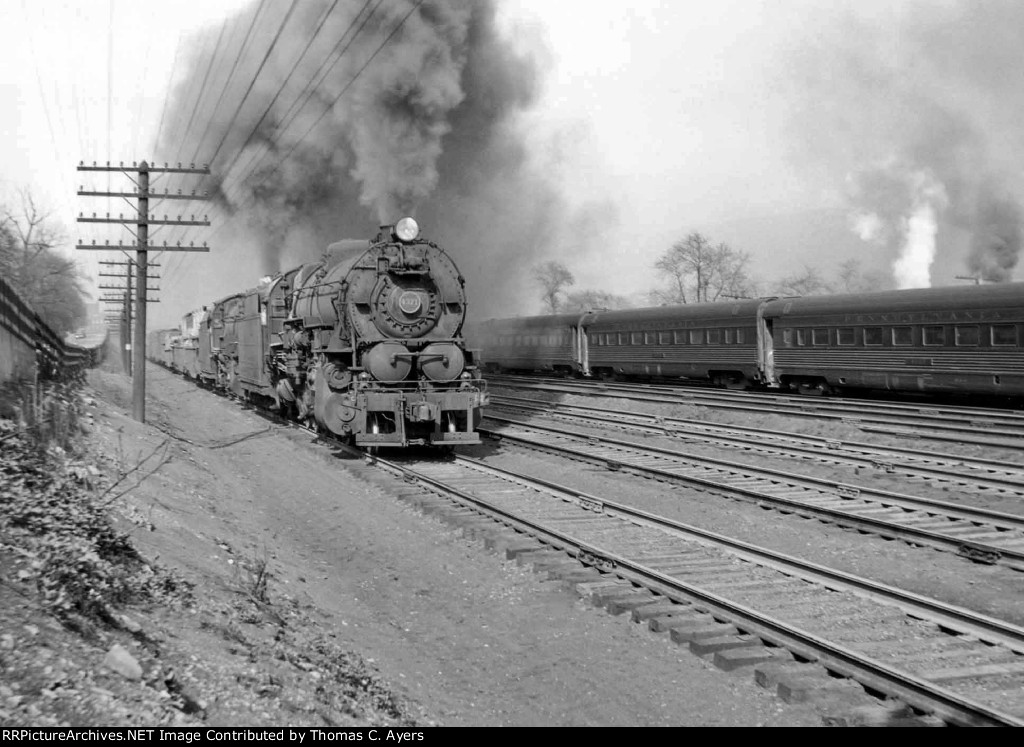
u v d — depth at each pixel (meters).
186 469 13.57
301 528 10.98
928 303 20.36
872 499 11.51
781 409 21.23
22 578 4.91
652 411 24.08
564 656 6.44
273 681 5.12
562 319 35.06
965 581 8.21
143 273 20.05
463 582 8.29
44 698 3.76
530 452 16.69
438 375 15.29
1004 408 19.97
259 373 21.89
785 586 7.79
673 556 8.78
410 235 15.27
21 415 9.51
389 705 5.43
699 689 5.79
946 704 5.18
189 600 6.09
